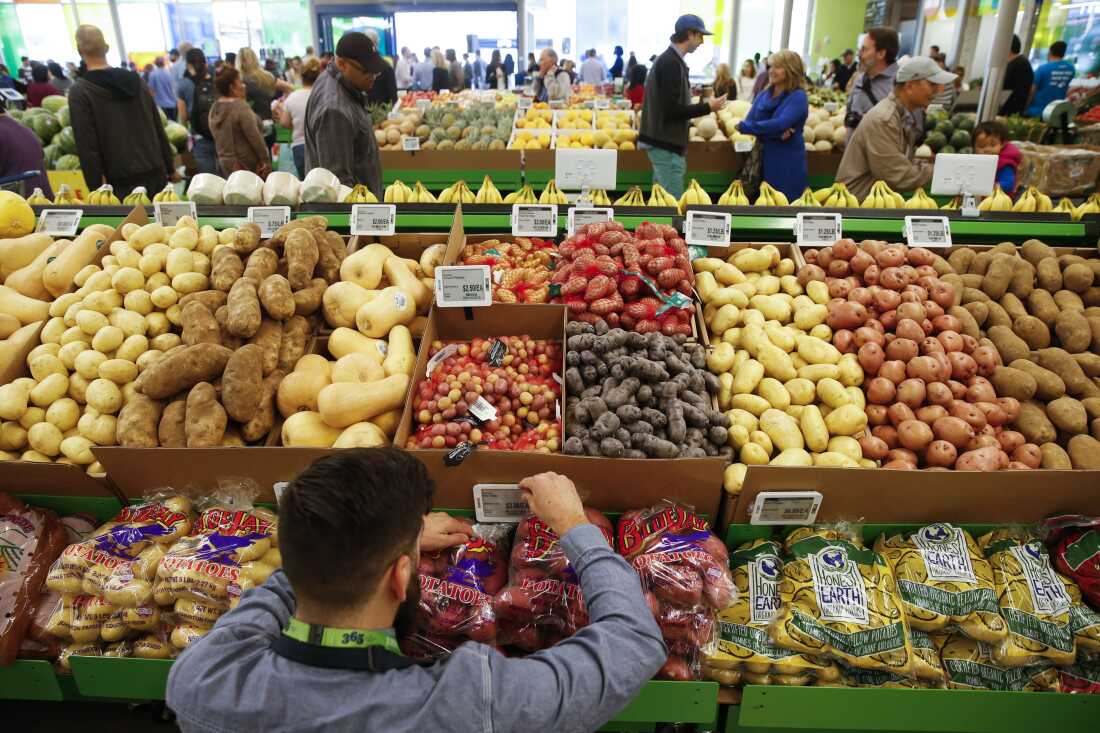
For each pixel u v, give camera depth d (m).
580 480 2.00
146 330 2.37
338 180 3.75
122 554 1.94
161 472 2.06
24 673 1.97
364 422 2.15
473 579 1.88
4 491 2.12
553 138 7.33
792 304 2.72
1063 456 2.16
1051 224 3.10
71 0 22.36
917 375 2.33
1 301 2.49
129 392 2.22
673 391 2.14
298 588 1.07
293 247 2.48
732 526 2.10
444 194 3.70
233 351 2.27
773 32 21.41
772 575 1.96
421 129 7.66
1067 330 2.53
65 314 2.43
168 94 13.12
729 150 7.10
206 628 1.85
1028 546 2.01
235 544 1.91
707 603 1.85
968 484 1.98
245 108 6.13
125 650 1.95
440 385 2.23
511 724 1.07
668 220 3.12
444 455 1.96
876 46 5.57
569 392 2.28
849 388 2.37
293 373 2.27
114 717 2.36
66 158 6.99
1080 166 5.97
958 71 11.31
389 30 23.05
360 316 2.43
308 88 6.93
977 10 13.81
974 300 2.67
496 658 1.13
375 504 1.04
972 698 1.84
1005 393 2.35
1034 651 1.86
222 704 1.04
